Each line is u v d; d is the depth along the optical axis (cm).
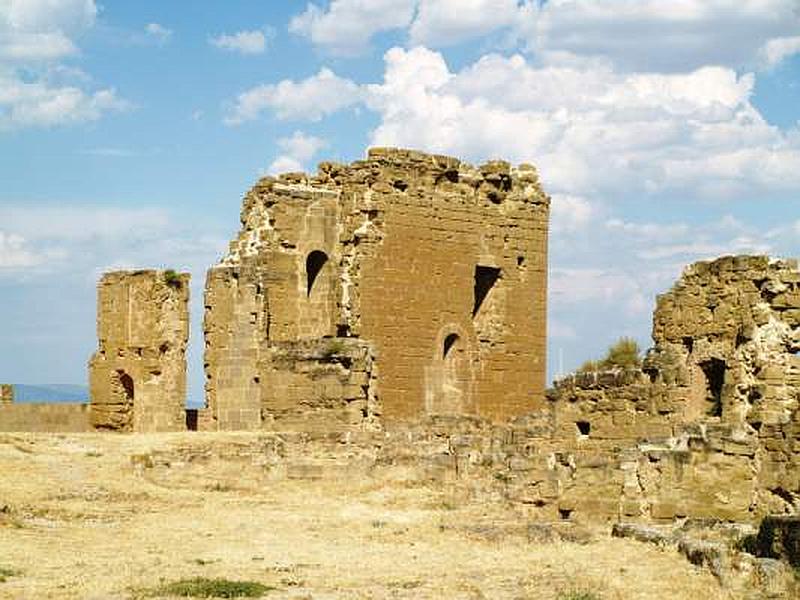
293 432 8012
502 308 10356
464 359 10081
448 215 10031
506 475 6244
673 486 5575
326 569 4584
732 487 5559
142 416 9706
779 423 5694
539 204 10581
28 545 5062
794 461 5506
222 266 9088
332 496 6469
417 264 9844
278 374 8681
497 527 5328
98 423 9850
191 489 6644
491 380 10269
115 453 7206
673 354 6700
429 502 6241
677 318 6725
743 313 6525
